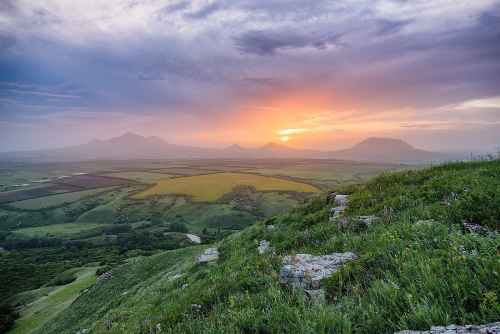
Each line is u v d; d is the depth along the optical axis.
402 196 10.12
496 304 3.24
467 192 7.90
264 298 5.82
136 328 8.84
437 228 6.13
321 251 8.01
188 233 181.25
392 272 5.00
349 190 14.76
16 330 42.38
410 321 3.58
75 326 23.33
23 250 165.62
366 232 8.20
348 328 3.82
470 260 4.32
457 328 3.06
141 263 35.00
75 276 79.00
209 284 9.29
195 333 5.71
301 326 4.04
